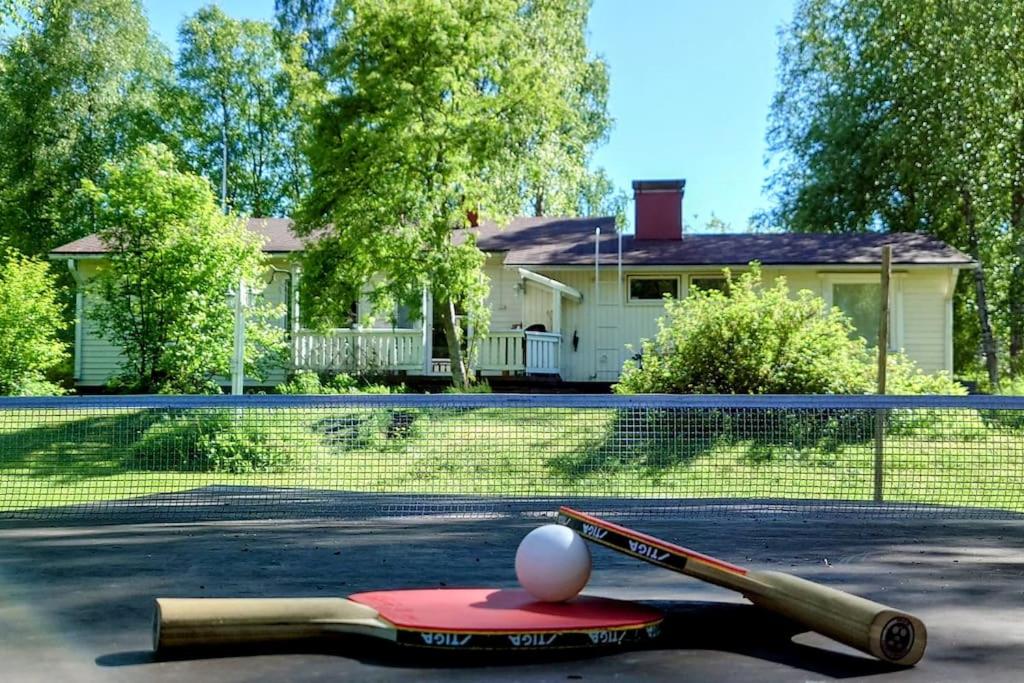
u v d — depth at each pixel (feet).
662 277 75.82
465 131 58.23
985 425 36.35
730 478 32.60
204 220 58.29
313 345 70.38
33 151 116.67
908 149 102.32
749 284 51.88
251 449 35.09
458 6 59.26
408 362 70.54
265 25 127.54
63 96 117.50
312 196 60.23
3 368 61.62
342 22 60.29
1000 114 96.43
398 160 58.39
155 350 57.82
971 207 101.76
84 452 38.01
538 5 102.53
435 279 60.08
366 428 35.32
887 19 101.60
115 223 57.57
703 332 49.73
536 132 64.08
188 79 126.82
